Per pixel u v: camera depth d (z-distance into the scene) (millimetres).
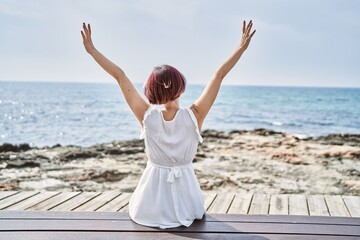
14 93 93562
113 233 3018
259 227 3154
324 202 5438
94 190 7113
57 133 24703
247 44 3289
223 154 11602
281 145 13570
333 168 9688
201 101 3199
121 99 75562
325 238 2971
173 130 3127
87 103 60281
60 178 8086
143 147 13102
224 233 3039
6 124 28734
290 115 45125
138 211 3199
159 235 2988
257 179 8344
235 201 5430
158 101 3113
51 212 3445
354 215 4906
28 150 12242
